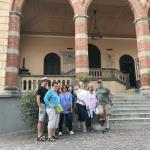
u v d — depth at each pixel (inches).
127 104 557.6
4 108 521.0
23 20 943.7
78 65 666.8
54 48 1016.2
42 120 372.2
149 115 498.9
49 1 848.3
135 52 1060.5
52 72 997.2
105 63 1033.5
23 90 641.6
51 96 367.6
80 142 336.8
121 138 355.3
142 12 737.6
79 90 448.1
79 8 709.9
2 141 382.0
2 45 648.4
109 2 858.8
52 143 338.6
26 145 333.4
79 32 691.4
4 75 632.4
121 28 1030.4
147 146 300.0
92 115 444.5
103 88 446.9
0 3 674.2
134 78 1032.2
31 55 990.4
